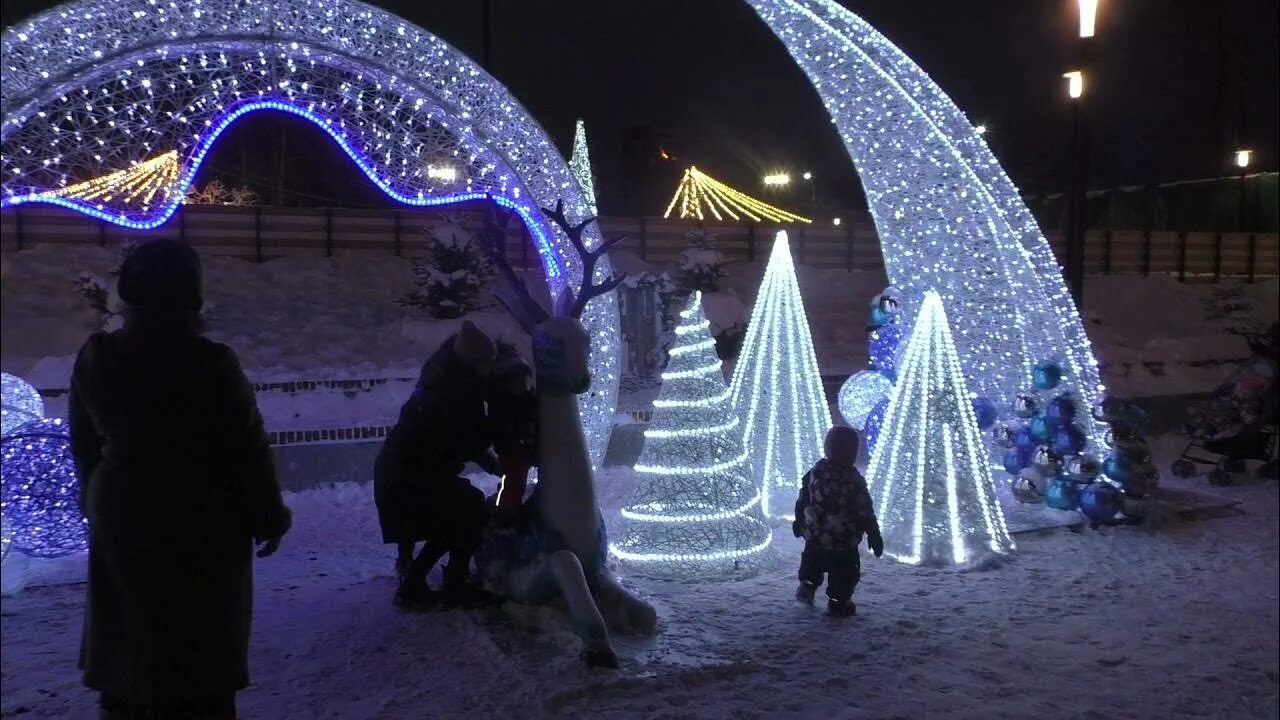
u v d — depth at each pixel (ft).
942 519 22.63
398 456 17.71
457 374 17.70
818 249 78.07
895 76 28.58
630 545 21.65
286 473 29.30
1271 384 32.14
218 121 27.76
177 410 9.86
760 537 21.95
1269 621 18.95
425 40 23.77
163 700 9.77
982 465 23.30
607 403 26.35
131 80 25.12
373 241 62.90
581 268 26.00
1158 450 39.22
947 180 28.48
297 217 61.26
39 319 47.78
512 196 26.53
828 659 16.49
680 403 21.70
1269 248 93.09
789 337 26.84
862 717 14.15
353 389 38.11
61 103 24.30
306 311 53.26
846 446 18.94
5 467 20.45
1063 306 29.55
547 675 15.11
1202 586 21.16
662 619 18.02
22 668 15.81
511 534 17.81
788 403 26.73
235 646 10.20
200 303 10.19
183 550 9.84
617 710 14.17
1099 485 25.94
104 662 9.98
